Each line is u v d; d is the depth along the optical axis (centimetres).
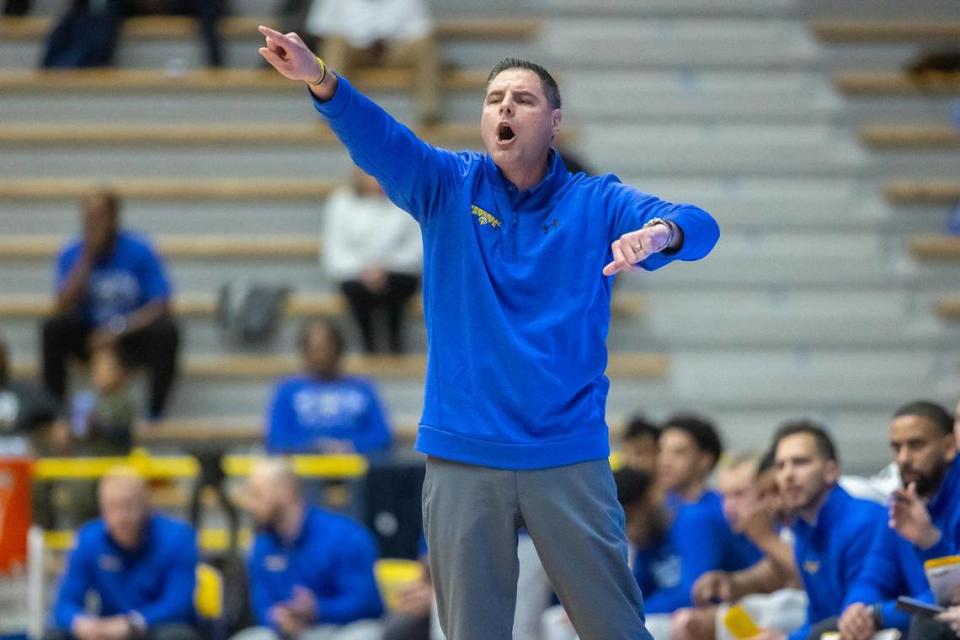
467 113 3431
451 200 1029
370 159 1012
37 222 3253
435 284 1030
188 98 3412
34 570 2291
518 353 1002
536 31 3553
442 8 3609
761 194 3353
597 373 1027
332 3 3400
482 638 1014
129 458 2509
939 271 3256
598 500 1011
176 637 2145
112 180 3319
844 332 3141
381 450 2705
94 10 3491
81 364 2934
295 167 3341
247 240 3241
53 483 2483
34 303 3106
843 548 1558
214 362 3012
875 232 3300
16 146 3325
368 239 3019
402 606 2067
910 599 1318
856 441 3014
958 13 3697
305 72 983
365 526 2403
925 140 3416
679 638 1747
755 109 3459
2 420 2667
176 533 2217
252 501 2189
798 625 1711
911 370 3125
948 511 1463
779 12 3628
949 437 1481
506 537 1009
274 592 2188
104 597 2194
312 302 3097
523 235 1031
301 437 2689
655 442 2111
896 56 3600
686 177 3356
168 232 3253
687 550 1844
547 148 1046
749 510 1770
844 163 3375
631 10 3609
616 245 946
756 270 3209
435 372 1026
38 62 3522
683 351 3123
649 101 3453
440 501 1017
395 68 3403
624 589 1025
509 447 1000
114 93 3409
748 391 3069
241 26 3516
